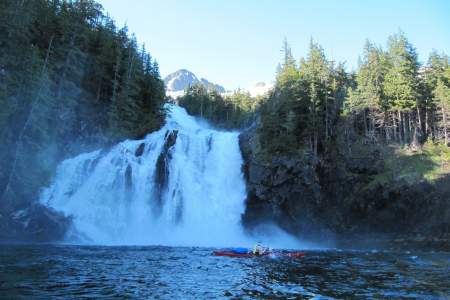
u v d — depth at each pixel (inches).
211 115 4382.4
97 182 1993.1
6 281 655.8
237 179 2260.1
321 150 2242.9
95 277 735.7
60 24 2325.3
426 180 1915.6
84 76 2461.9
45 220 1581.0
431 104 2726.4
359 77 2947.8
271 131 2256.4
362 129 2637.8
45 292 582.9
